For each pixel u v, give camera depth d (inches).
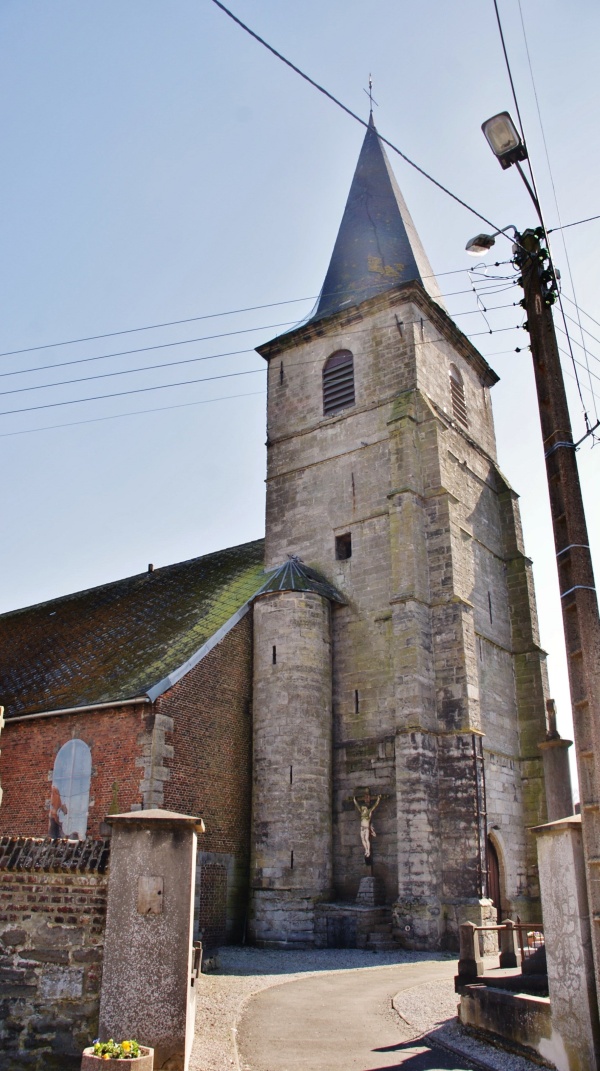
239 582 1152.2
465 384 1278.3
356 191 1381.6
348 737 985.5
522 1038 411.5
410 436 1058.7
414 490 1030.4
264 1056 408.5
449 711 937.5
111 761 873.5
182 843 379.2
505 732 1077.8
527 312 499.8
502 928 511.5
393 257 1259.2
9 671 1203.9
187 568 1327.5
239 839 933.8
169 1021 351.3
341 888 928.9
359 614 1034.7
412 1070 388.2
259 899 895.1
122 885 374.3
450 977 646.5
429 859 861.2
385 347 1152.8
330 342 1226.0
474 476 1199.6
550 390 471.5
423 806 878.4
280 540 1163.9
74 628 1280.8
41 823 904.9
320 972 682.8
